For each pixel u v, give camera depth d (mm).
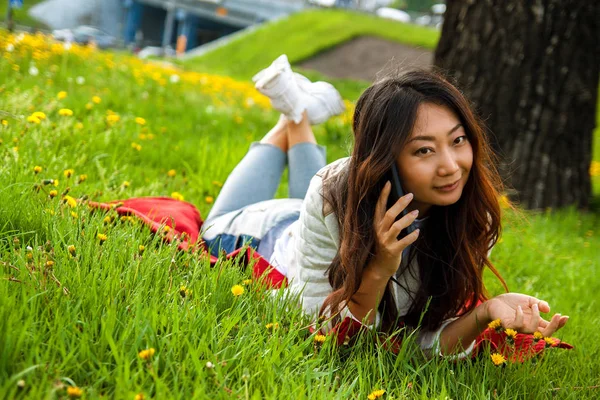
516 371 2258
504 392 2139
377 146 2094
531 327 2203
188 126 6402
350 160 2266
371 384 2092
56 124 4422
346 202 2242
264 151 3305
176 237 2674
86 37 36781
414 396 2020
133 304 2033
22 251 2182
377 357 2244
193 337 1943
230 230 3041
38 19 52156
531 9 6078
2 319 1748
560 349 2605
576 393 2256
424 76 2121
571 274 4203
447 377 2166
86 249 2283
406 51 31141
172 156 4816
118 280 2121
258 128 7312
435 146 2078
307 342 2098
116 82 7766
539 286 3904
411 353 2303
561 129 6289
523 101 6168
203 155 4746
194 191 4238
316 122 3316
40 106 4980
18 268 2117
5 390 1522
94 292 2004
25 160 3332
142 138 5012
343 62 30094
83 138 4324
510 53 6125
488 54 6160
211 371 1770
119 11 62844
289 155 3248
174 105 7438
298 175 3203
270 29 33781
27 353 1722
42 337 1801
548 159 6289
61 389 1609
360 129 2166
